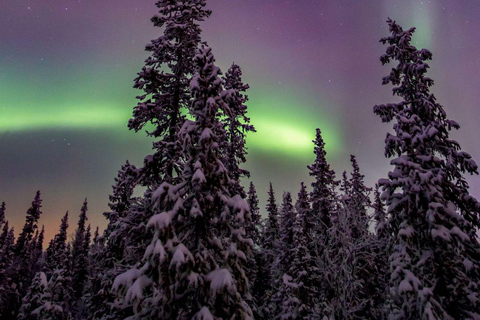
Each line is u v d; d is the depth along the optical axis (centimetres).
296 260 1973
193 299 843
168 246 807
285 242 2336
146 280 809
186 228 921
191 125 964
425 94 1459
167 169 1283
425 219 1191
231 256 871
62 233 3312
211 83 1006
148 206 1251
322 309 1720
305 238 2097
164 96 1405
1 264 3791
